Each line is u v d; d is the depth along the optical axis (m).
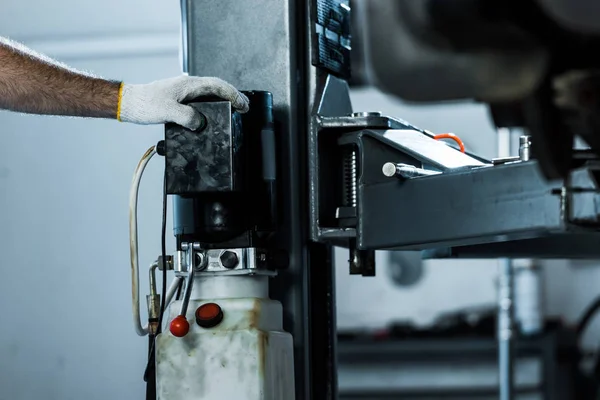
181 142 1.92
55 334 3.98
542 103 1.12
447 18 0.97
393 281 6.16
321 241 2.20
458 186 1.74
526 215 1.59
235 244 2.03
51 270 4.00
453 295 6.10
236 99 1.95
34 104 2.13
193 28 2.27
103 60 4.23
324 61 2.27
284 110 2.19
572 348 5.26
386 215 1.91
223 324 1.97
